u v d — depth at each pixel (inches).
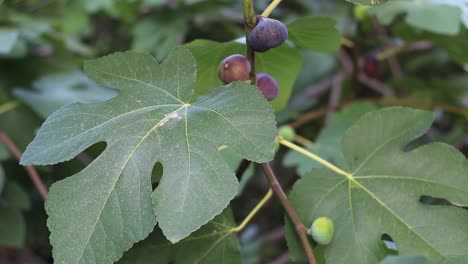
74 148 28.3
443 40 48.7
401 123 31.7
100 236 27.0
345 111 48.4
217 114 28.3
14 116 49.1
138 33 54.9
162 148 27.9
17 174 48.3
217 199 26.7
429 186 30.5
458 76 59.8
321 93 61.5
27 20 54.9
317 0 62.3
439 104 50.5
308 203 31.2
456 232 29.6
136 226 27.0
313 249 31.1
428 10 42.6
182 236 26.3
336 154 43.2
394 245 30.9
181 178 27.1
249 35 30.0
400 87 58.7
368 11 45.1
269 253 60.8
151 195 27.1
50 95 50.6
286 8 61.7
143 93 29.9
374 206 30.6
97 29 73.0
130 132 28.4
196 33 57.2
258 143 27.4
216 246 31.4
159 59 53.9
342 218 30.7
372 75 51.3
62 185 27.6
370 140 31.7
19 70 53.5
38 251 61.4
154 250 30.9
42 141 28.9
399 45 51.1
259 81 31.3
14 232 44.8
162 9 55.0
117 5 57.7
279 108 38.5
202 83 36.4
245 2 29.8
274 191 31.3
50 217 27.2
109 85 30.3
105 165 27.9
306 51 61.3
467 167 30.4
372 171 31.2
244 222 31.7
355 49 50.9
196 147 27.6
